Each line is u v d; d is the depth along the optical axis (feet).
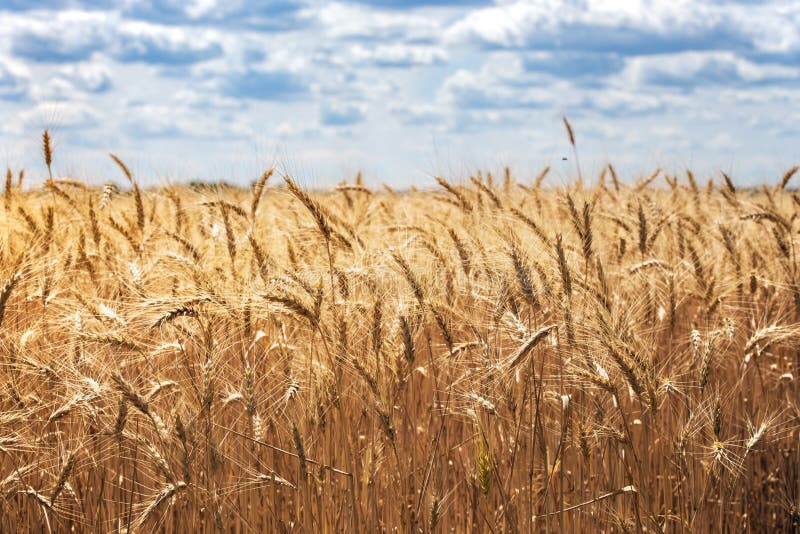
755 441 7.74
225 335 7.54
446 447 7.79
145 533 7.46
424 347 8.10
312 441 7.50
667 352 8.57
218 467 7.25
